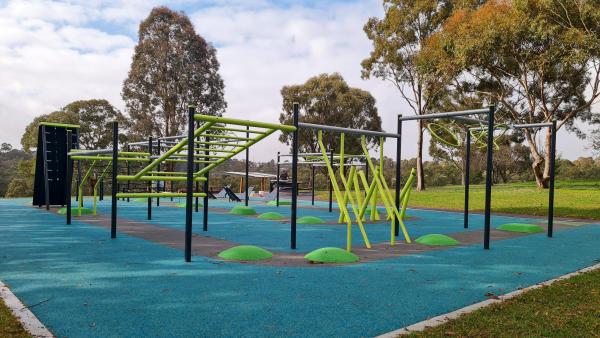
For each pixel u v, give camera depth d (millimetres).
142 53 35406
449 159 48500
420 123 31828
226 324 3346
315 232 9695
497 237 9289
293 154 7312
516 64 25562
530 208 16953
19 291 4219
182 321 3398
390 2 30938
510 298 4211
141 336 3064
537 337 3143
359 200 8445
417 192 28141
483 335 3170
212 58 37938
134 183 22781
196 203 14766
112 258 6078
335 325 3371
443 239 8094
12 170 53844
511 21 22328
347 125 42125
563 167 50812
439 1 29594
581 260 6539
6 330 3104
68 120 39281
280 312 3672
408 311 3781
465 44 23469
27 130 40656
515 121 28312
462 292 4484
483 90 29125
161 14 35594
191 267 5512
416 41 30812
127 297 4062
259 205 19594
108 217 12375
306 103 41969
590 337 3158
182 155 10984
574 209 16172
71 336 3051
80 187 12734
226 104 38688
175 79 35625
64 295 4098
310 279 4934
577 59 20469
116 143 8133
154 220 11773
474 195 23500
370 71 33094
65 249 6805
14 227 9719
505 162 52844
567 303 4059
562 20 21375
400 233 9734
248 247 6332
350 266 5762
